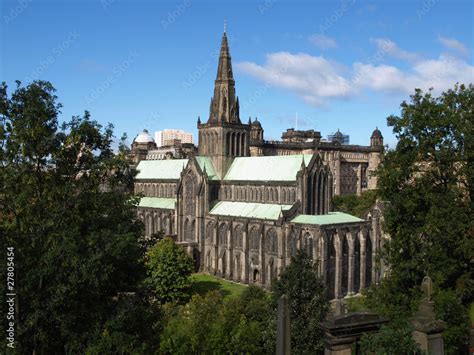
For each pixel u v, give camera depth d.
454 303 50.62
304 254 64.00
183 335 63.72
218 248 147.62
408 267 58.41
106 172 51.47
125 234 46.69
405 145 61.00
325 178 137.38
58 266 43.34
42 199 45.97
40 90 45.50
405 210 61.00
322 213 136.88
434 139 57.94
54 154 46.69
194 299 85.38
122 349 43.44
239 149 165.25
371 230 132.75
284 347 29.08
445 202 55.66
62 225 46.41
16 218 45.38
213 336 62.47
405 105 61.53
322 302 59.75
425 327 35.25
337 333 33.12
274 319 62.03
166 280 104.75
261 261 131.88
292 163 141.75
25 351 43.94
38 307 42.44
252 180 148.75
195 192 156.50
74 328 45.12
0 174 43.81
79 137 47.66
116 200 51.03
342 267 124.88
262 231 132.00
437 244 56.00
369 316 34.41
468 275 55.19
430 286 37.91
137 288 52.22
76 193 49.19
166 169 194.88
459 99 57.97
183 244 149.50
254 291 88.50
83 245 44.69
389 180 61.25
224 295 119.19
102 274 43.81
